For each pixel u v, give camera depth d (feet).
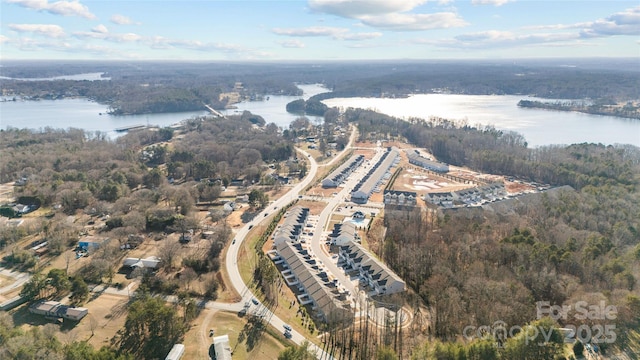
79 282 595.47
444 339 510.17
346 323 547.08
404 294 629.10
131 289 631.15
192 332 529.45
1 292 614.34
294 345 508.53
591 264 618.44
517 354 440.86
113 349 491.31
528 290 552.00
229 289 636.07
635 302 508.53
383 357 445.37
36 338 465.88
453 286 581.53
